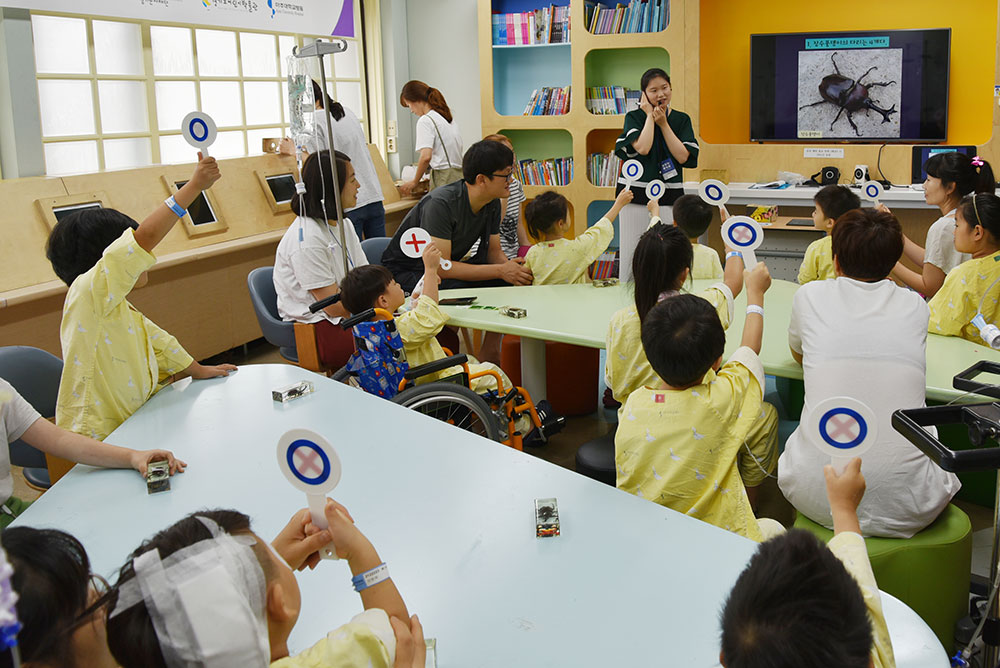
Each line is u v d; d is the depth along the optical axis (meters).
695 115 5.58
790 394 3.26
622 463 1.96
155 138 4.80
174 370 2.33
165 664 0.77
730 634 0.92
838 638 0.86
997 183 4.95
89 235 2.07
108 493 1.71
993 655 1.58
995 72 4.84
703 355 1.85
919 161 5.15
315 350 3.26
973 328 2.68
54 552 0.82
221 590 0.79
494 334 3.96
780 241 5.26
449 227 3.66
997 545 1.54
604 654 1.18
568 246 3.63
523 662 1.17
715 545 1.44
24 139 4.00
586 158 6.06
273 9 5.33
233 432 1.98
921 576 1.96
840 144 5.47
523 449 3.45
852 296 2.13
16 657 0.67
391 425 2.00
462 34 6.50
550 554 1.42
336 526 1.18
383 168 6.28
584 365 3.75
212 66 5.14
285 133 5.73
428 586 1.35
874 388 2.00
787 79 5.52
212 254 4.48
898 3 5.29
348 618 1.29
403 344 2.76
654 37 5.57
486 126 6.25
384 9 6.45
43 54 4.19
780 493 2.98
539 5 6.29
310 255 3.17
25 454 2.31
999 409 1.20
